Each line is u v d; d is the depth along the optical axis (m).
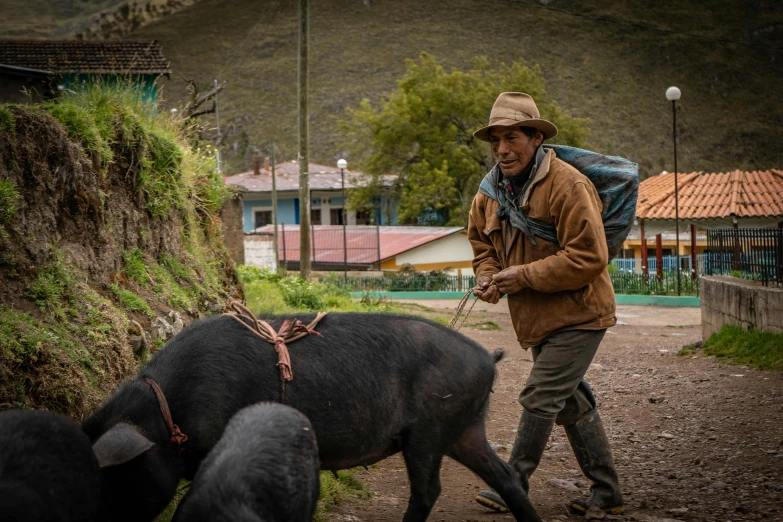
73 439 3.28
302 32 20.89
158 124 8.52
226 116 103.50
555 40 130.75
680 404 8.74
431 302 27.33
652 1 144.88
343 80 115.44
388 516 5.30
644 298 27.25
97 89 7.61
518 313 5.30
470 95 46.81
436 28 136.38
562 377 5.13
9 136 5.70
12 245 5.49
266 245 30.86
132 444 3.40
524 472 5.15
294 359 4.18
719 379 10.07
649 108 105.44
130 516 3.74
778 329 11.43
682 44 127.69
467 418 4.58
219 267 9.23
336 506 5.43
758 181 29.09
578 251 4.92
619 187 5.15
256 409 3.65
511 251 5.34
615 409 8.67
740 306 12.57
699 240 38.41
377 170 48.41
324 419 4.17
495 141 5.23
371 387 4.29
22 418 3.21
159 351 4.12
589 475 5.38
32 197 5.80
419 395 4.44
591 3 145.25
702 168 90.31
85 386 5.09
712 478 6.09
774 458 6.51
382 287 32.28
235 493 3.18
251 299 13.01
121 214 7.01
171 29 147.00
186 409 3.89
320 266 37.41
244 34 140.38
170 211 7.97
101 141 6.74
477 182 46.28
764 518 5.16
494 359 4.82
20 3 176.25
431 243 38.81
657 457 6.75
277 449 3.45
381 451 4.45
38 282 5.51
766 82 116.06
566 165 5.12
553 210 5.05
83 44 28.52
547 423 5.13
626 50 125.56
